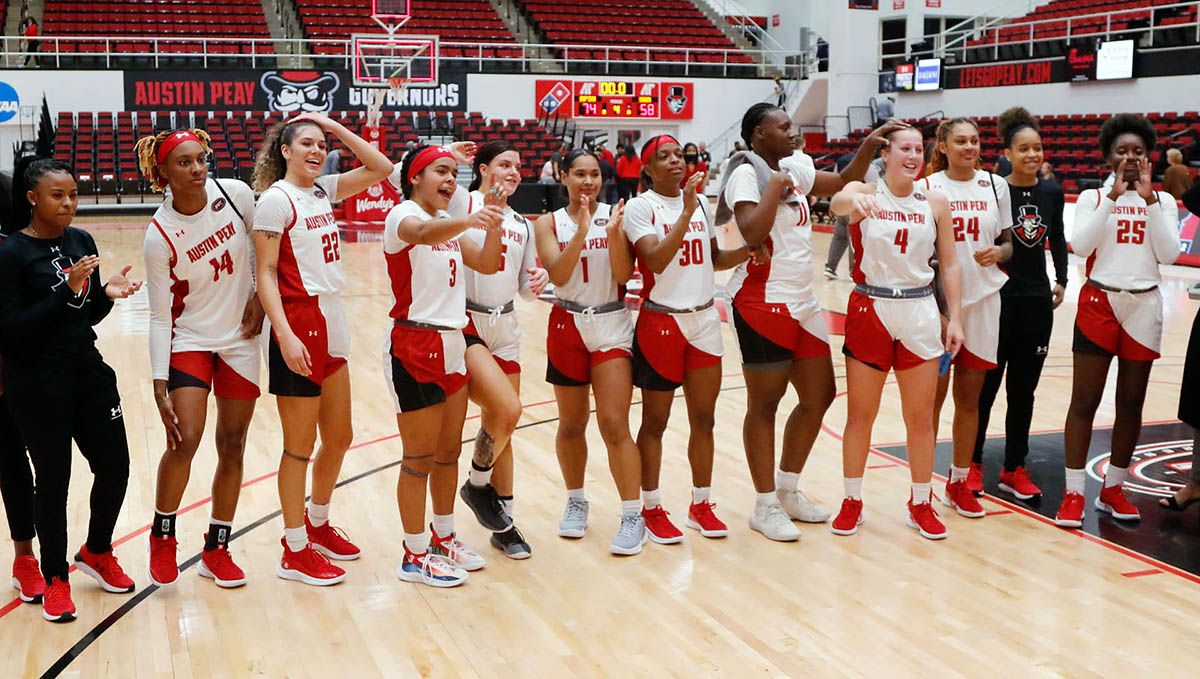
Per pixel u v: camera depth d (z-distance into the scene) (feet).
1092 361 15.08
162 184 12.28
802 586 13.12
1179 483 17.06
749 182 13.99
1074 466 15.23
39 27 73.05
